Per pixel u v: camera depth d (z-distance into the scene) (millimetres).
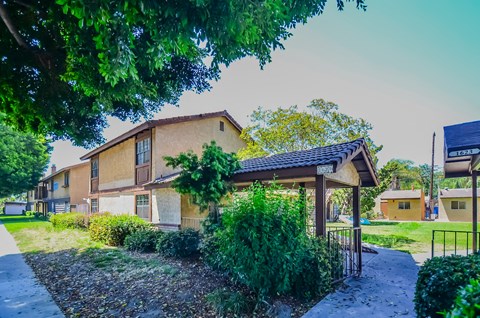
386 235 14750
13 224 21297
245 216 4648
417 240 13047
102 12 2992
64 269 7297
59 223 17359
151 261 7578
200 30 3449
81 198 25094
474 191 7121
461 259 3574
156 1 3129
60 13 4199
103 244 10812
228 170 7395
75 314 4539
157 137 12508
